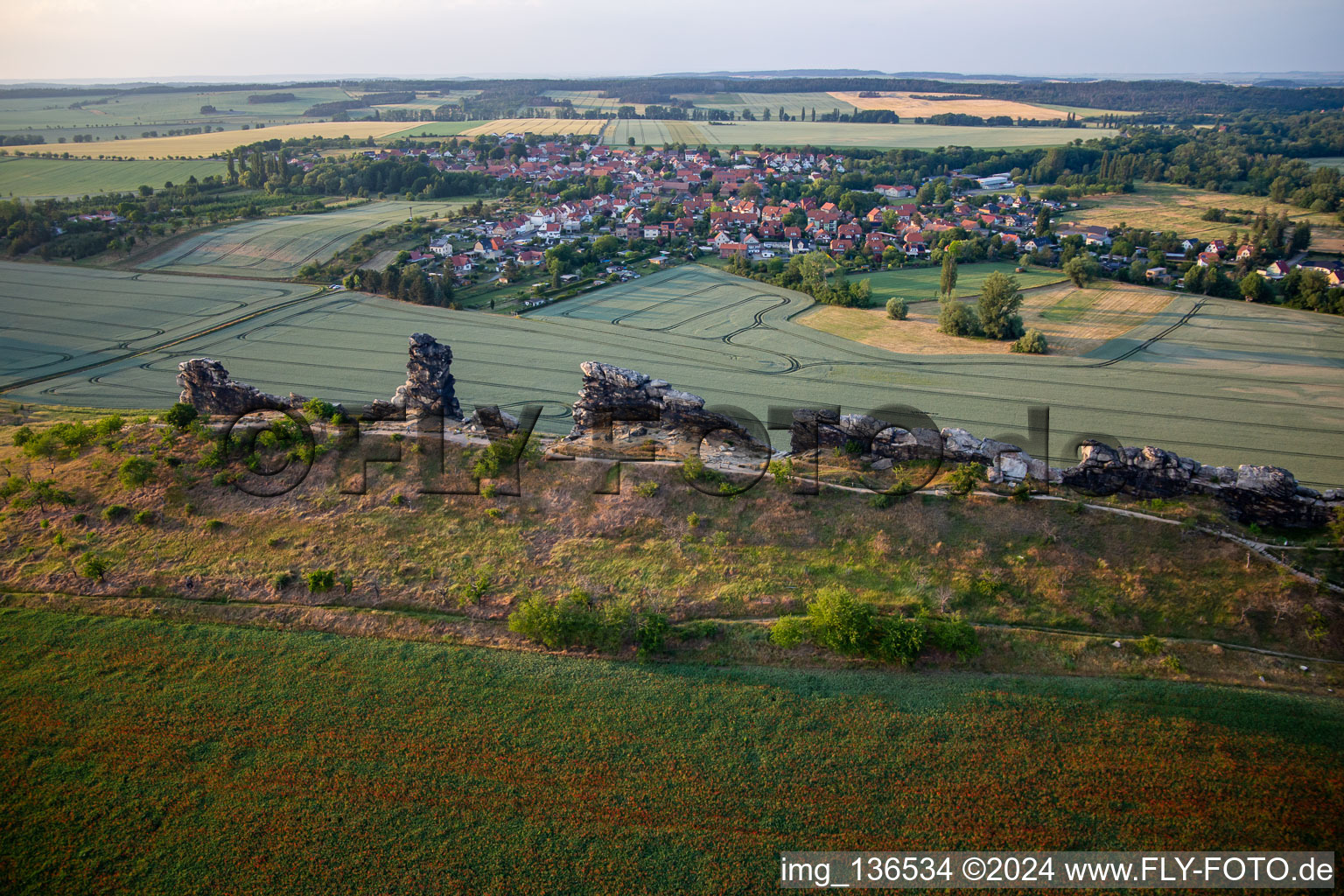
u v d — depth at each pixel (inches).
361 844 1284.4
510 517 1972.2
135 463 2060.8
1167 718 1432.1
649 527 1921.8
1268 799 1309.1
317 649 1641.2
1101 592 1672.0
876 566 1785.2
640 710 1499.8
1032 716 1453.0
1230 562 1692.9
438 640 1659.7
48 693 1542.8
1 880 1229.7
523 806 1338.6
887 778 1370.6
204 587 1786.4
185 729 1473.9
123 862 1259.8
